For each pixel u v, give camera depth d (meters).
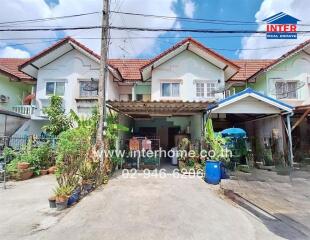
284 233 4.50
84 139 7.17
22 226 4.61
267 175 9.91
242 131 11.74
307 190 7.57
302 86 14.35
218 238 4.23
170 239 4.13
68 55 14.41
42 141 11.49
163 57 13.55
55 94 13.99
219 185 8.41
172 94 14.08
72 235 4.21
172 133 16.62
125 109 11.12
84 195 6.62
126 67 17.05
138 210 5.51
